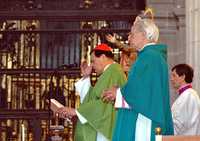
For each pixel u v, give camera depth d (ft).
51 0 68.28
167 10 68.80
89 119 42.32
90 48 67.72
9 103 67.46
